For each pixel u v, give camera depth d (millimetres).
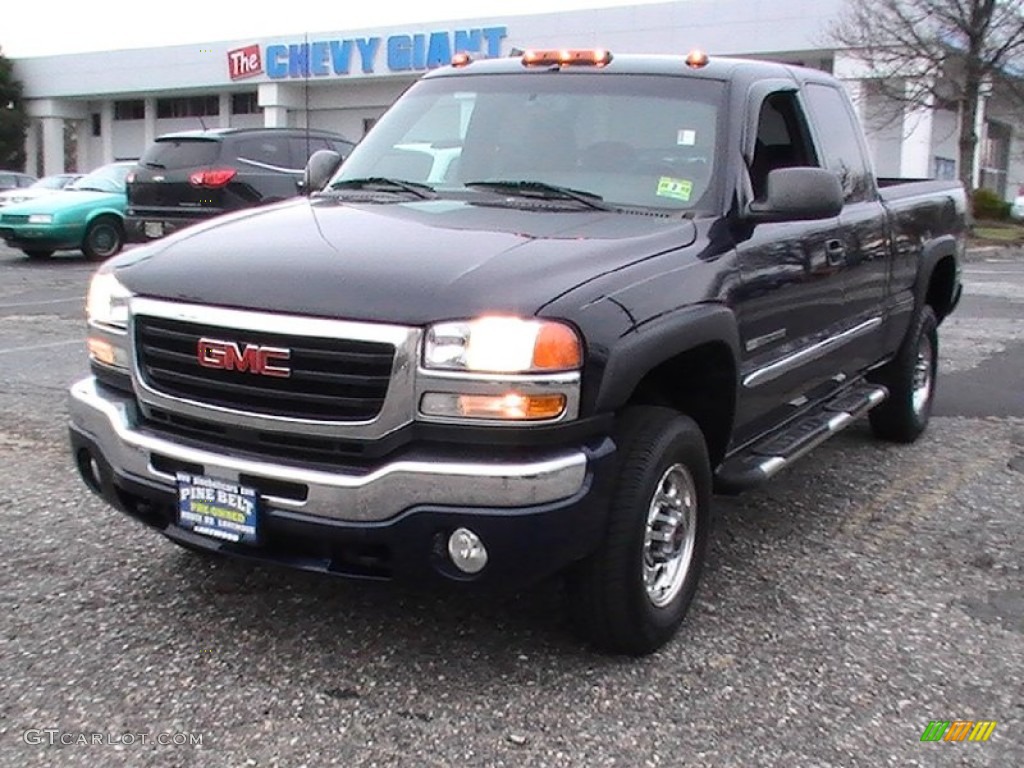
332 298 3285
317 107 37438
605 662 3699
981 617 4168
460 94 4922
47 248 17656
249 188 14180
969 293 14789
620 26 29609
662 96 4555
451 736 3232
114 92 43062
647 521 3566
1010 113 33406
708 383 4059
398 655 3719
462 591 3309
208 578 4320
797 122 5055
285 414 3328
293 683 3521
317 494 3271
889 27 22750
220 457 3424
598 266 3520
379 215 4066
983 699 3541
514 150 4574
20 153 46812
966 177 23812
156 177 14492
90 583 4262
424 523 3215
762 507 5445
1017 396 8148
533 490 3180
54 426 6590
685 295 3682
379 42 33875
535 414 3184
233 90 40594
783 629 4012
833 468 6184
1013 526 5227
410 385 3199
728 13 27891
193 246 3848
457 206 4199
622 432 3578
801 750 3207
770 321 4352
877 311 5777
